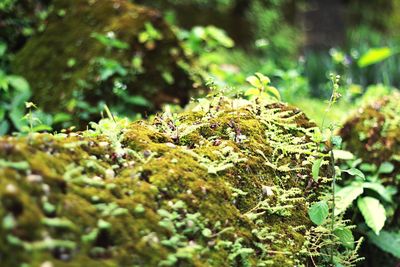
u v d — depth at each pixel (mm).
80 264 1462
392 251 2590
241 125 2252
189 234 1755
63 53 4074
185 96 3914
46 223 1462
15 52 4477
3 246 1363
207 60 4363
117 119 2254
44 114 3750
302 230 2109
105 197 1664
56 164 1668
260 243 1902
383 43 9008
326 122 3441
